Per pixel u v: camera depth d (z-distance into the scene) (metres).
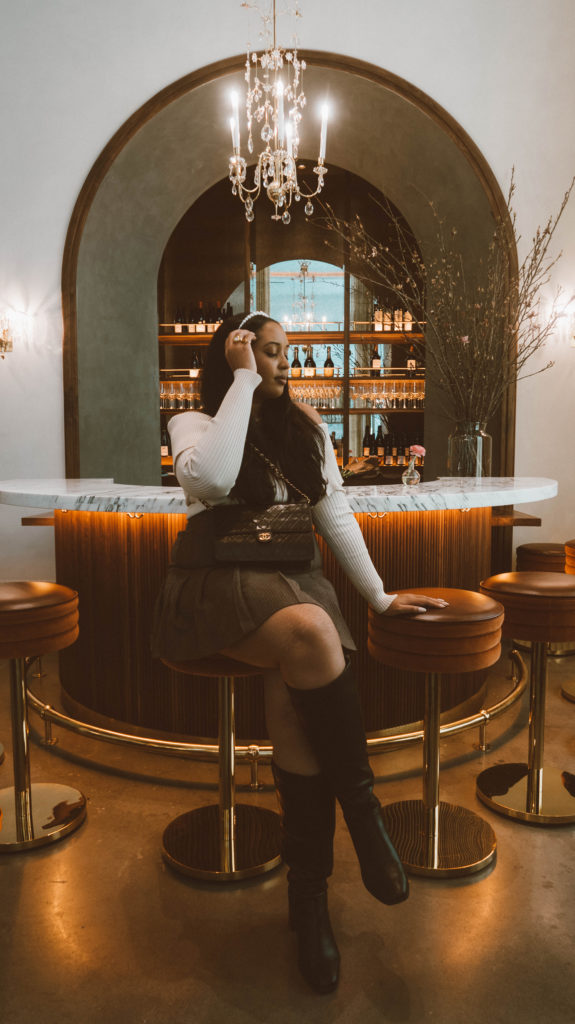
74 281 4.56
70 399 4.59
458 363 3.25
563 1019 1.42
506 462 4.69
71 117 4.55
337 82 4.57
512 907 1.79
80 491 2.42
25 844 2.07
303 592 1.51
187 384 6.34
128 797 2.41
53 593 2.04
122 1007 1.46
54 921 1.74
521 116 4.58
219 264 6.70
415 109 4.55
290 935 1.69
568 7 4.53
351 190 6.57
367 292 6.61
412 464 2.66
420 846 2.01
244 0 4.48
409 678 2.77
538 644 2.22
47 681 3.59
